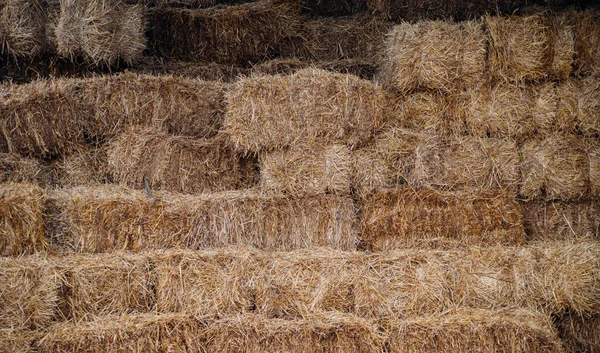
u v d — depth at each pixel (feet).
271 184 18.83
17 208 16.92
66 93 19.26
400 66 19.84
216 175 20.10
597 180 20.25
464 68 19.85
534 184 20.07
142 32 21.54
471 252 18.01
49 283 15.99
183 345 16.10
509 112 20.08
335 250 17.92
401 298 17.28
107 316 16.39
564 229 20.59
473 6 23.45
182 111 20.52
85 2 20.07
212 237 18.35
